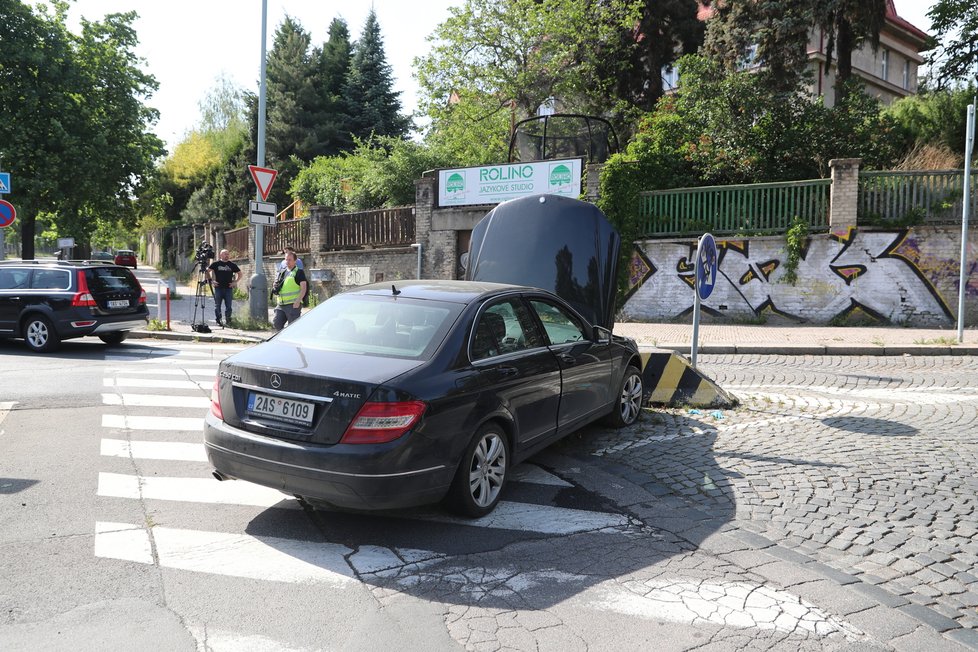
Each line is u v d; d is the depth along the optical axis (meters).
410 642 3.09
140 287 13.07
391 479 3.92
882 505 4.80
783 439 6.49
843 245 15.25
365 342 4.54
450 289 5.16
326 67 48.44
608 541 4.23
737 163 17.78
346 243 22.17
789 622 3.29
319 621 3.27
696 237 16.50
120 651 2.98
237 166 46.62
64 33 25.80
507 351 4.93
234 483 5.25
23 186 23.59
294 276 12.43
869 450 6.11
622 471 5.57
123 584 3.61
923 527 4.43
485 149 25.78
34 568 3.78
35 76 24.58
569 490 5.16
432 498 4.18
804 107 17.95
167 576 3.71
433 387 4.14
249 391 4.33
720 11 20.59
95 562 3.86
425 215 19.78
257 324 15.76
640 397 7.19
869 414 7.49
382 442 3.90
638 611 3.39
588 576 3.77
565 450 6.16
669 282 16.75
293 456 4.02
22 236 25.55
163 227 52.75
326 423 3.97
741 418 7.31
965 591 3.62
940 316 14.75
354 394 3.94
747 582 3.70
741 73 18.75
